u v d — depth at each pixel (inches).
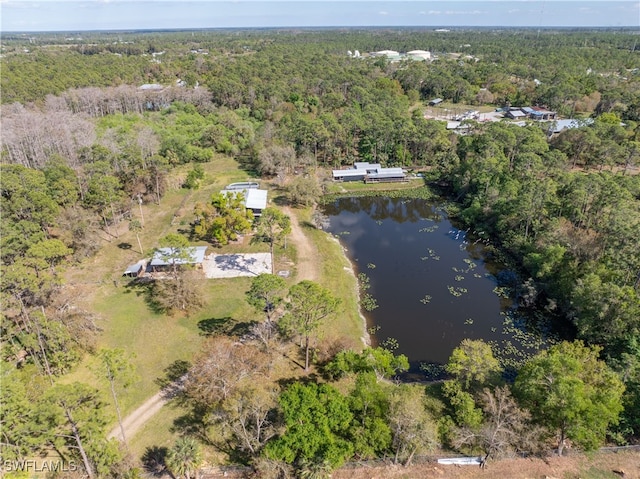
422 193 4104.3
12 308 1713.8
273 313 2196.1
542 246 2578.7
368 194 4114.2
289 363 1884.8
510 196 3127.5
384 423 1414.9
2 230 2207.2
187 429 1558.8
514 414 1435.8
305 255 2844.5
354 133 4948.3
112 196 3026.6
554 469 1390.3
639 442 1486.2
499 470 1391.5
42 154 3836.1
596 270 2161.7
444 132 4630.9
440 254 3031.5
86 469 1282.0
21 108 4702.3
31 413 1170.0
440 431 1519.4
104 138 4097.0
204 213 2984.7
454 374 1857.8
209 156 4616.1
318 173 4330.7
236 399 1503.4
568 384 1380.4
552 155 3666.3
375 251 3080.7
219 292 2395.4
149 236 3036.4
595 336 1946.4
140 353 1940.2
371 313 2352.4
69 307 1943.9
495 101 7101.4
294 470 1293.1
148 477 1355.8
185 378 1797.5
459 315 2340.1
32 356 1717.5
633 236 2117.4
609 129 4291.3
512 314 2346.2
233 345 1932.8
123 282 2472.9
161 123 5280.5
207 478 1353.3
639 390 1546.5
